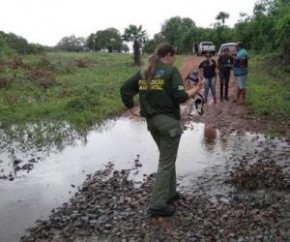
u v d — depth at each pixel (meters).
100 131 6.58
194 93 3.30
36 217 3.52
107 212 3.45
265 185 3.89
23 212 3.63
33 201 3.86
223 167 4.52
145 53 27.47
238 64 8.29
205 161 4.76
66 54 25.20
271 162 4.50
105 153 5.30
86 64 18.05
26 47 22.05
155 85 3.24
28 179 4.44
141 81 3.31
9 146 5.75
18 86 10.70
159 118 3.27
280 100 8.10
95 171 4.62
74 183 4.28
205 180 4.14
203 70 8.51
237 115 7.29
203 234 3.02
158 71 3.24
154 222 3.25
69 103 8.16
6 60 15.18
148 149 5.41
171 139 3.29
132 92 3.40
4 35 21.91
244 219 3.22
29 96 9.53
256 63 16.78
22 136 6.27
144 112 3.34
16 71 12.88
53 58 20.33
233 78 12.83
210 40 33.97
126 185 4.07
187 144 5.51
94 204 3.64
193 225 3.18
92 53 28.92
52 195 3.98
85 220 3.31
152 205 3.32
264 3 23.50
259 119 6.87
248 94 9.17
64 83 11.68
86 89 10.26
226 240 2.92
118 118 7.63
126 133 6.39
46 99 9.30
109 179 4.26
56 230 3.22
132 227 3.19
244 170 4.15
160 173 3.32
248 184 3.88
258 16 23.67
